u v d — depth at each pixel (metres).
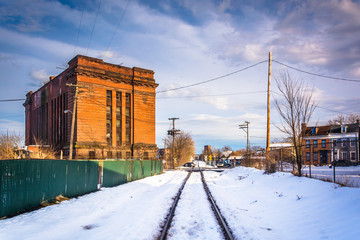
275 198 13.06
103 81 48.75
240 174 29.56
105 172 20.58
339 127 54.09
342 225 7.42
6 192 10.19
